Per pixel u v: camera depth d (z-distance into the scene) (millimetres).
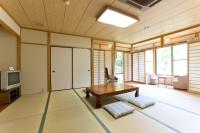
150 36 4984
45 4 2400
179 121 1955
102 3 2383
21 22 3338
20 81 3539
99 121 1978
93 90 3025
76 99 3246
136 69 6605
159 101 3012
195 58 3816
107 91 2898
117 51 6363
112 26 3719
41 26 3691
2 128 1772
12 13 2766
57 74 4355
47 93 3916
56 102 2980
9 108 2574
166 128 1745
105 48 5797
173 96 3482
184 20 3254
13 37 3535
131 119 2041
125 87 3420
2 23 2539
